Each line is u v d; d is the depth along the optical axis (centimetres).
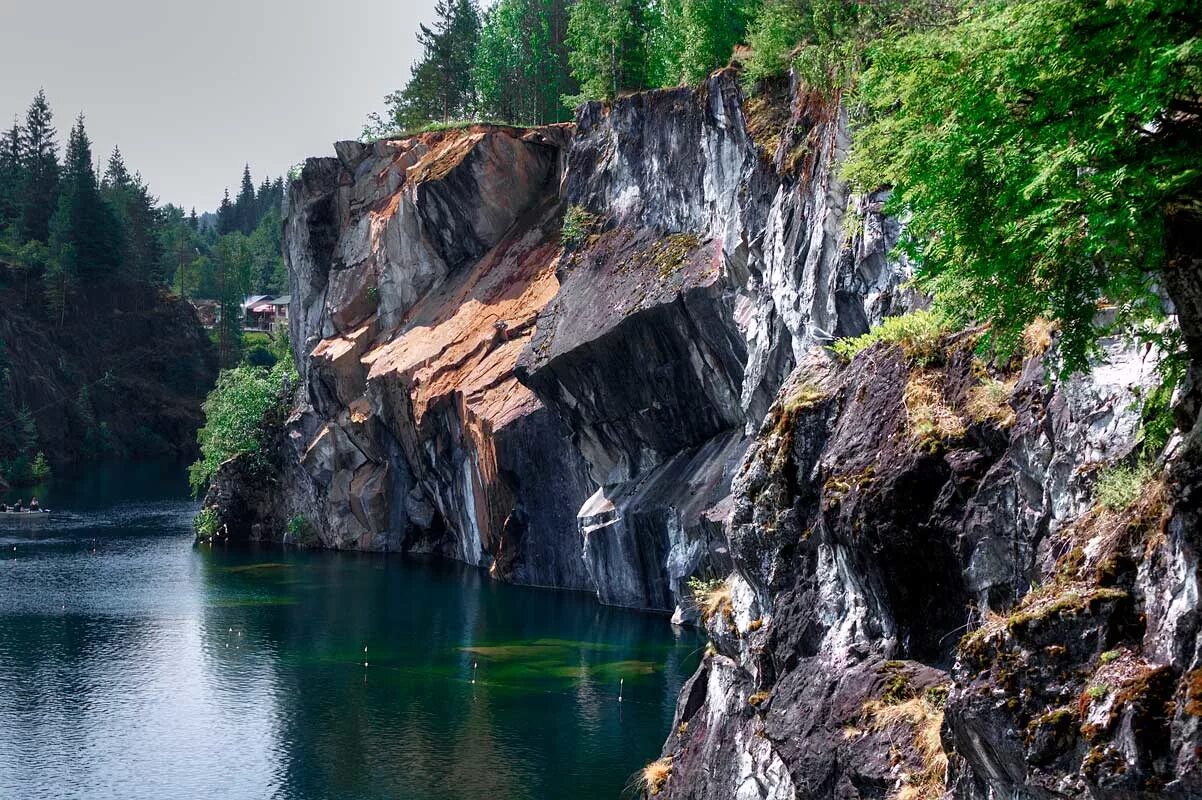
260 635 4972
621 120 5806
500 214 7494
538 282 6894
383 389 7144
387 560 7112
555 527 5919
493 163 7475
